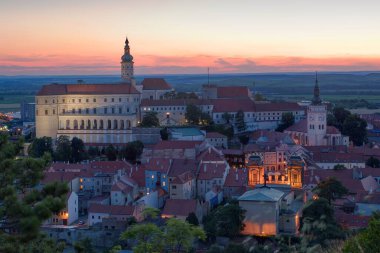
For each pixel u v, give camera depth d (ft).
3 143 272.51
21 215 236.63
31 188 262.26
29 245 253.85
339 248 308.19
